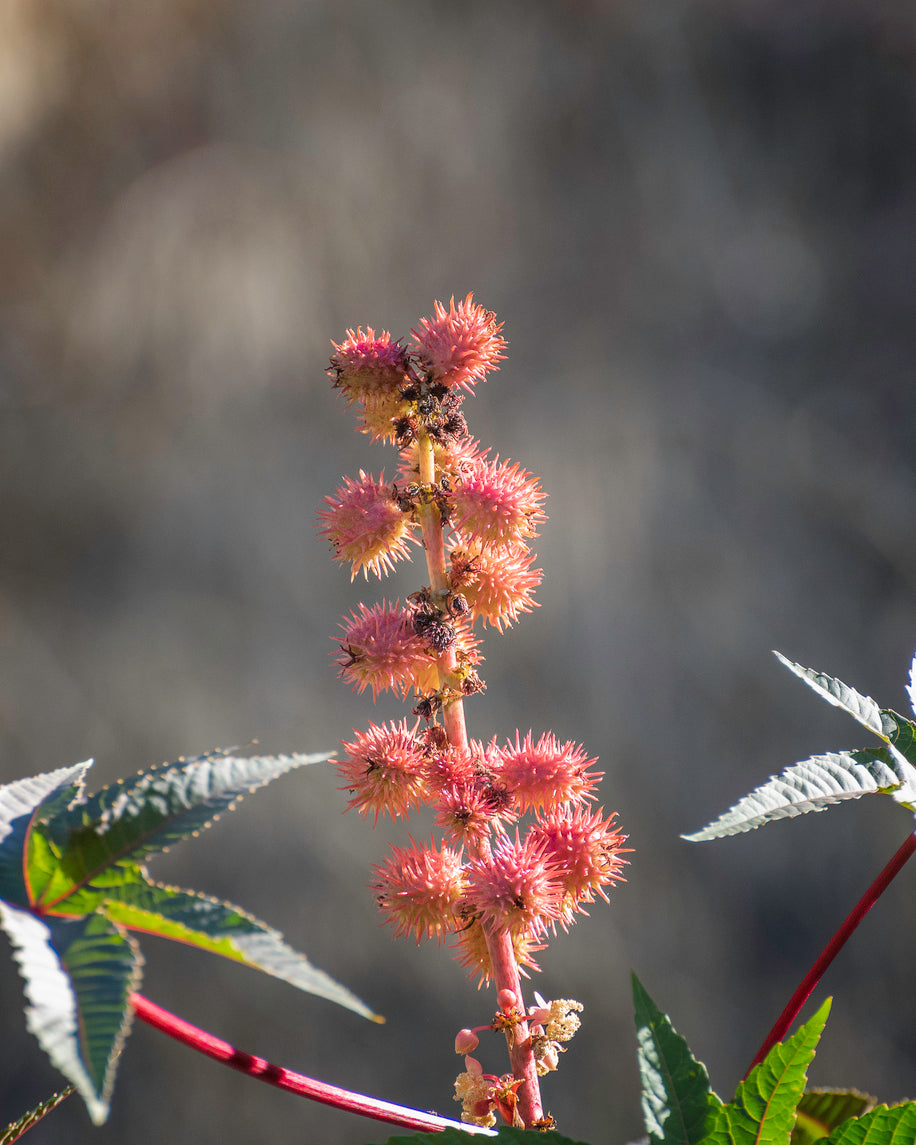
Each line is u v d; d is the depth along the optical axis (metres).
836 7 10.73
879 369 10.67
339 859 9.17
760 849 9.55
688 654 10.04
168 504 10.24
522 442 10.38
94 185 10.21
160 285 10.15
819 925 9.34
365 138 10.56
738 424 10.55
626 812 9.62
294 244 10.36
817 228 11.02
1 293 10.18
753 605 10.14
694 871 9.56
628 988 8.98
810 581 10.22
